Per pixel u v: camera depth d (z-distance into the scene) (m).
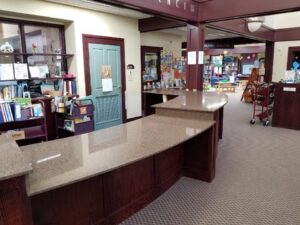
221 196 2.72
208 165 3.00
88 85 5.40
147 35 7.21
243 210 2.46
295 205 2.54
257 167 3.47
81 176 1.38
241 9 4.36
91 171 1.45
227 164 3.58
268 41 8.77
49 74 4.83
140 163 2.44
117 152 1.78
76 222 1.93
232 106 8.73
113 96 6.02
